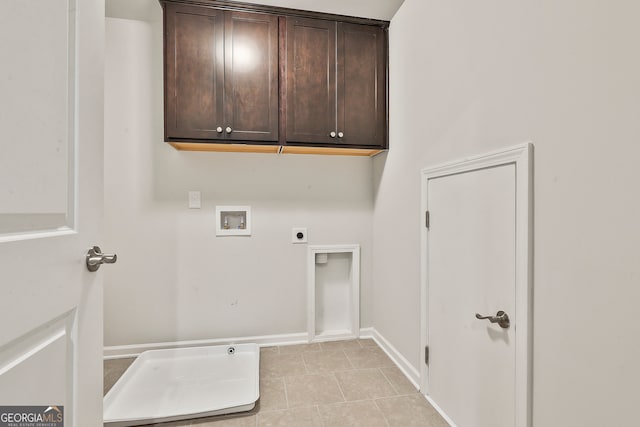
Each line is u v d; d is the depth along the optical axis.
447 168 1.55
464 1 1.42
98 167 0.86
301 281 2.52
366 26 2.23
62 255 0.69
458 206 1.48
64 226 0.72
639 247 0.75
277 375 1.99
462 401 1.45
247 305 2.44
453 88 1.51
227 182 2.38
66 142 0.71
